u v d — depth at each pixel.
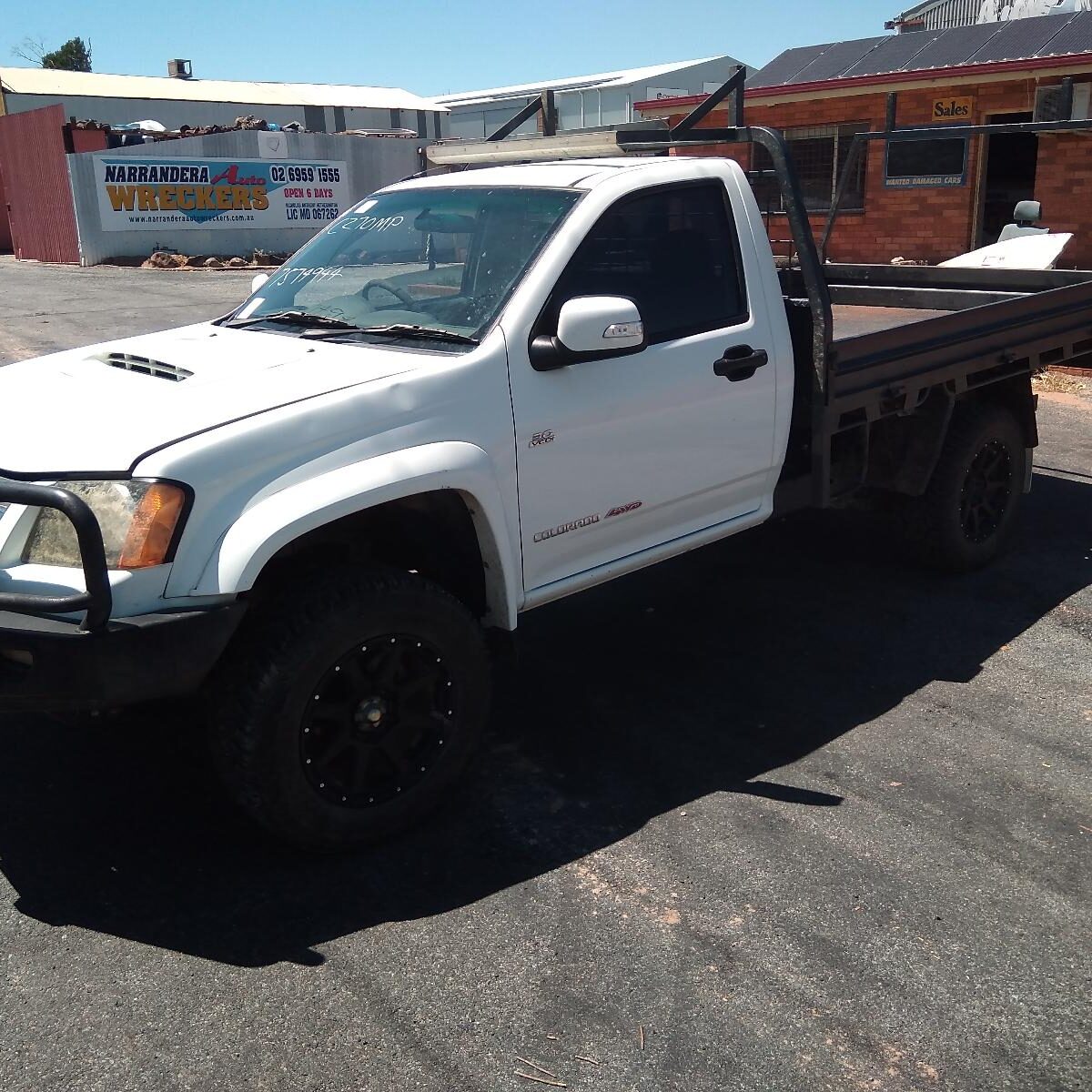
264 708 3.06
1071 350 6.05
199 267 23.89
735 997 2.80
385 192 4.60
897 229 15.76
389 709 3.37
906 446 5.29
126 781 3.81
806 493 4.68
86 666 2.82
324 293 4.21
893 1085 2.54
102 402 3.33
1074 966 2.92
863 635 5.04
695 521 4.37
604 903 3.17
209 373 3.48
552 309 3.71
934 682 4.59
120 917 3.11
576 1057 2.61
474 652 3.52
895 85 14.91
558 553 3.86
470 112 42.97
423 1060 2.60
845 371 4.52
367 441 3.24
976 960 2.94
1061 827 3.56
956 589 5.59
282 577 3.44
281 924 3.08
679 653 4.84
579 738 4.12
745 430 4.34
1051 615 5.27
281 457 3.10
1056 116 13.71
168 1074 2.56
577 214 3.84
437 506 3.54
